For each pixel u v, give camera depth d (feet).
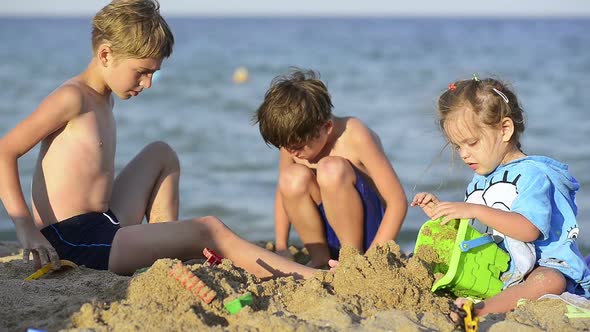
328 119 23.16
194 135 72.95
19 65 161.48
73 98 21.95
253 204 49.65
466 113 18.72
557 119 82.58
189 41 308.60
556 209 18.54
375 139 24.38
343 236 23.54
